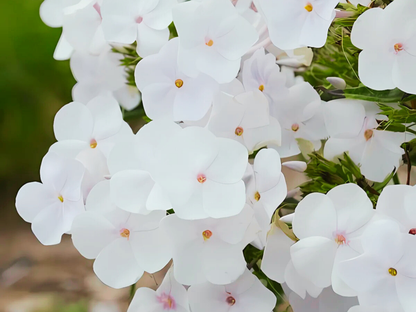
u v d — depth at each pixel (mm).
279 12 282
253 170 276
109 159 276
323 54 341
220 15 278
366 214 270
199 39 279
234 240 272
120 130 296
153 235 277
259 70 301
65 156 292
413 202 267
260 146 296
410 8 273
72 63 360
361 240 265
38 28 1104
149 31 291
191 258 274
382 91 296
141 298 288
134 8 292
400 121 300
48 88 1125
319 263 271
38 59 1112
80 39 326
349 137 306
